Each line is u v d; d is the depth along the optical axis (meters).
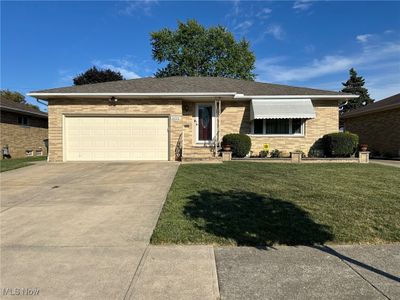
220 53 43.38
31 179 11.27
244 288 3.86
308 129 18.42
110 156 17.08
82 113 16.94
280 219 6.27
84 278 4.12
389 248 5.03
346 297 3.64
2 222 6.43
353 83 47.62
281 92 18.36
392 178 11.01
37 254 4.88
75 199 8.28
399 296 3.66
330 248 5.04
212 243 5.25
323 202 7.50
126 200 8.12
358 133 27.11
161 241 5.31
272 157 17.56
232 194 8.35
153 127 17.06
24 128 26.20
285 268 4.38
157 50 44.44
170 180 10.74
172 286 3.91
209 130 18.48
